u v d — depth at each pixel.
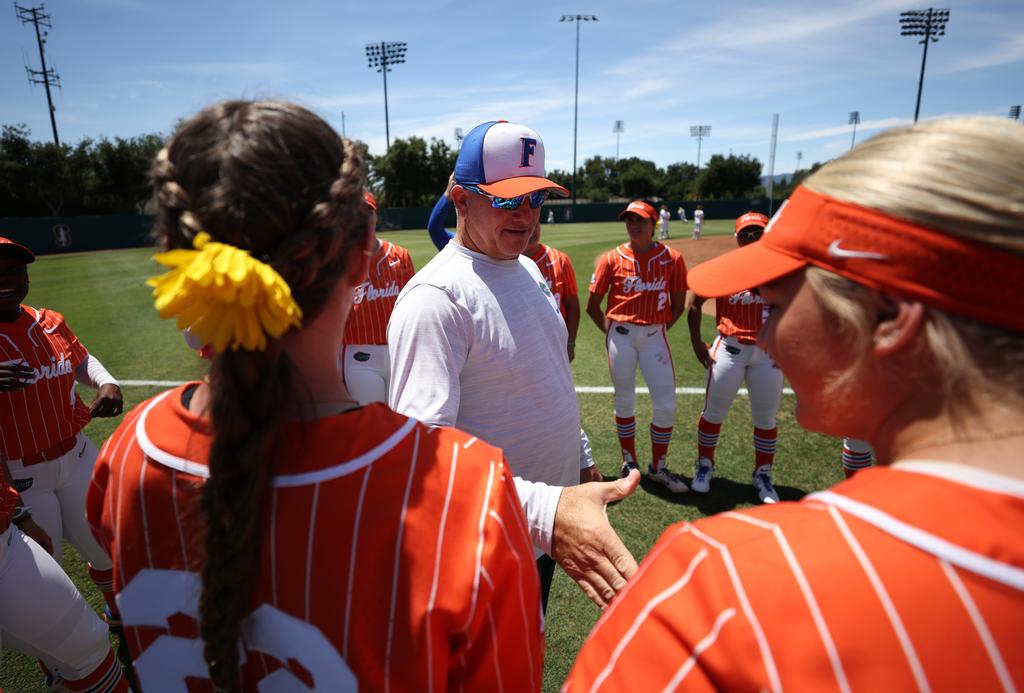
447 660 0.70
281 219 0.63
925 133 0.55
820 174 0.62
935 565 0.46
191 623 0.72
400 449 0.72
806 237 0.59
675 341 7.81
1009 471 0.49
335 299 0.74
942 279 0.50
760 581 0.51
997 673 0.44
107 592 2.64
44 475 2.45
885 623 0.46
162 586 0.73
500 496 0.76
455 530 0.71
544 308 1.88
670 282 3.99
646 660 0.57
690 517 3.55
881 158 0.56
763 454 3.79
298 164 0.65
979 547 0.46
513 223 1.74
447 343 1.65
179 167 0.66
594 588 1.14
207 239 0.60
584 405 5.54
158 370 6.88
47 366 2.45
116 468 0.76
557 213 46.44
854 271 0.55
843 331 0.57
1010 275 0.49
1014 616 0.44
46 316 2.62
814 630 0.48
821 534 0.52
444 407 1.60
